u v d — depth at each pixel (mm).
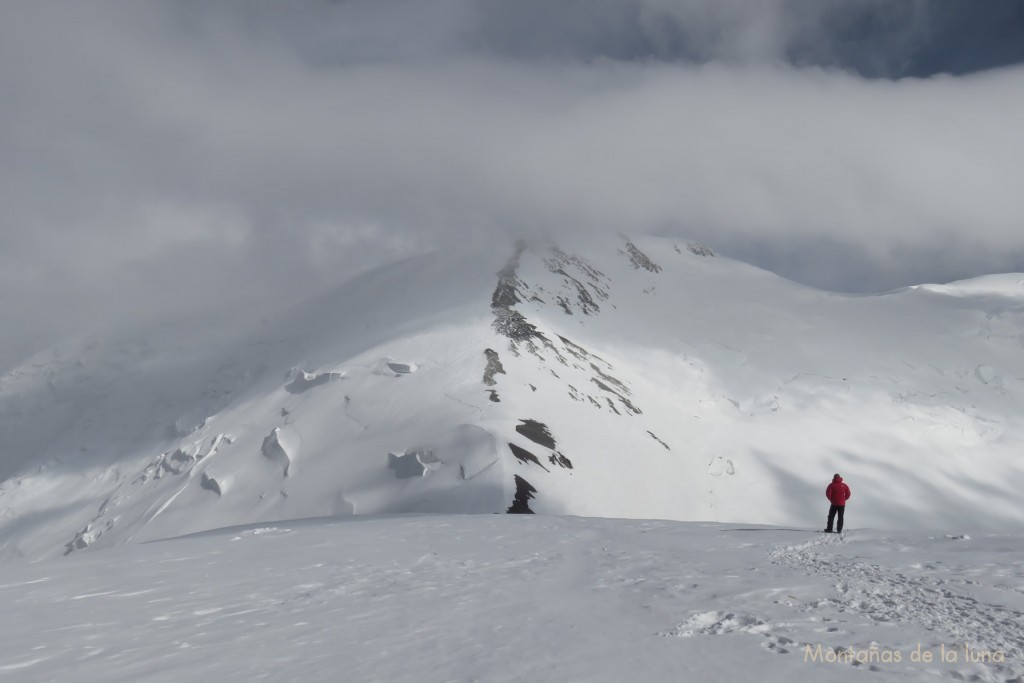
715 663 7816
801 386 151250
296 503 75312
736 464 109875
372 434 84125
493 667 7965
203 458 95562
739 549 17188
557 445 77375
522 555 17500
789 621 9641
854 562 14328
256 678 7887
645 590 12438
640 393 123812
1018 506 115812
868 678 7133
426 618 10797
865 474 117312
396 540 20891
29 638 9930
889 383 155250
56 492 124312
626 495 73750
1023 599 10539
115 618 11180
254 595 13000
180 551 19141
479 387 89188
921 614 9852
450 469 69938
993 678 7148
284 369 128125
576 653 8438
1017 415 148250
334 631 10102
